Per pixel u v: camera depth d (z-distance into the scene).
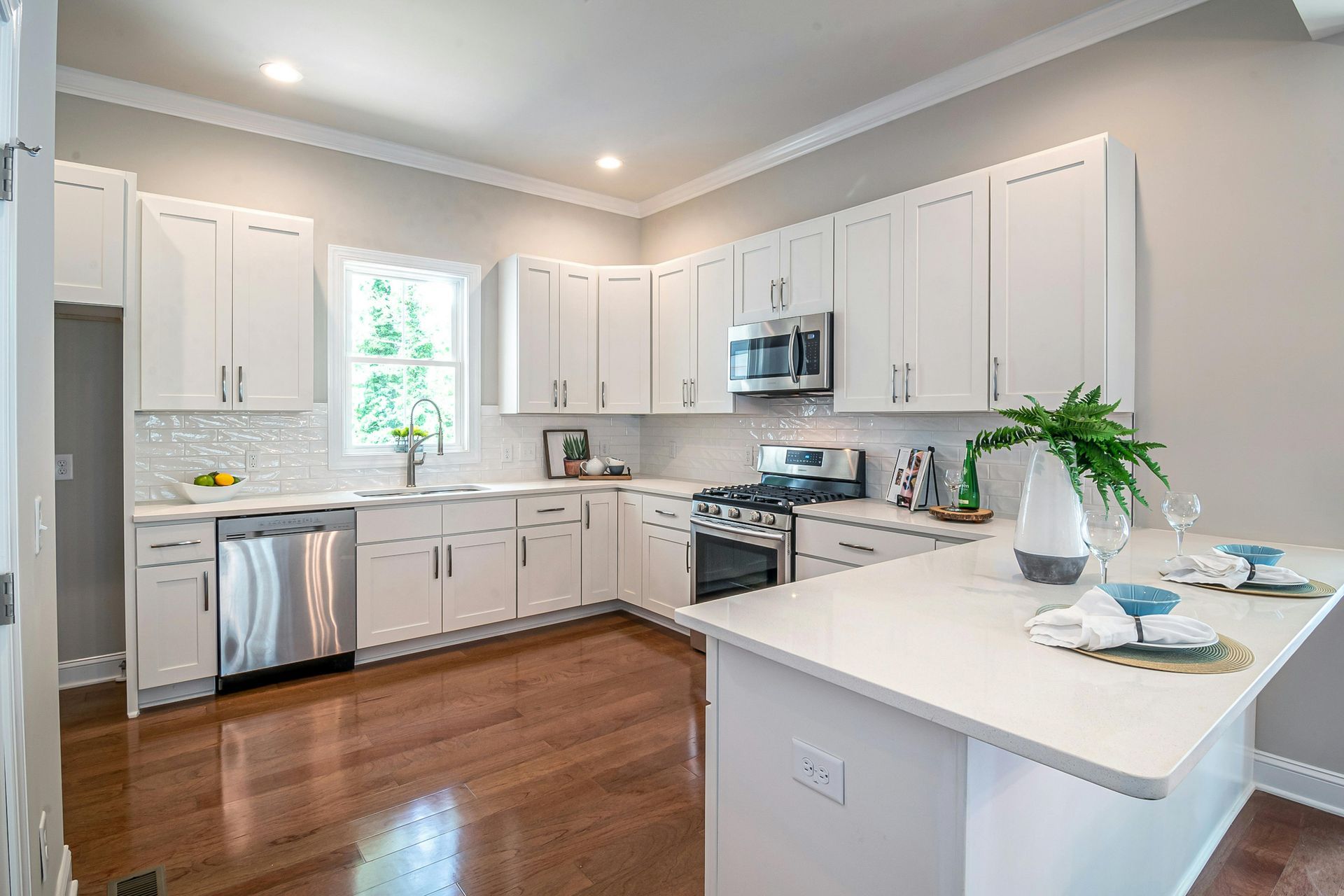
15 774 1.18
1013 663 1.07
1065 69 2.71
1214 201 2.34
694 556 3.67
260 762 2.41
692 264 4.07
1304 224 2.16
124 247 2.80
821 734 1.12
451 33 2.76
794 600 1.45
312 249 3.42
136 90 3.18
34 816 1.35
